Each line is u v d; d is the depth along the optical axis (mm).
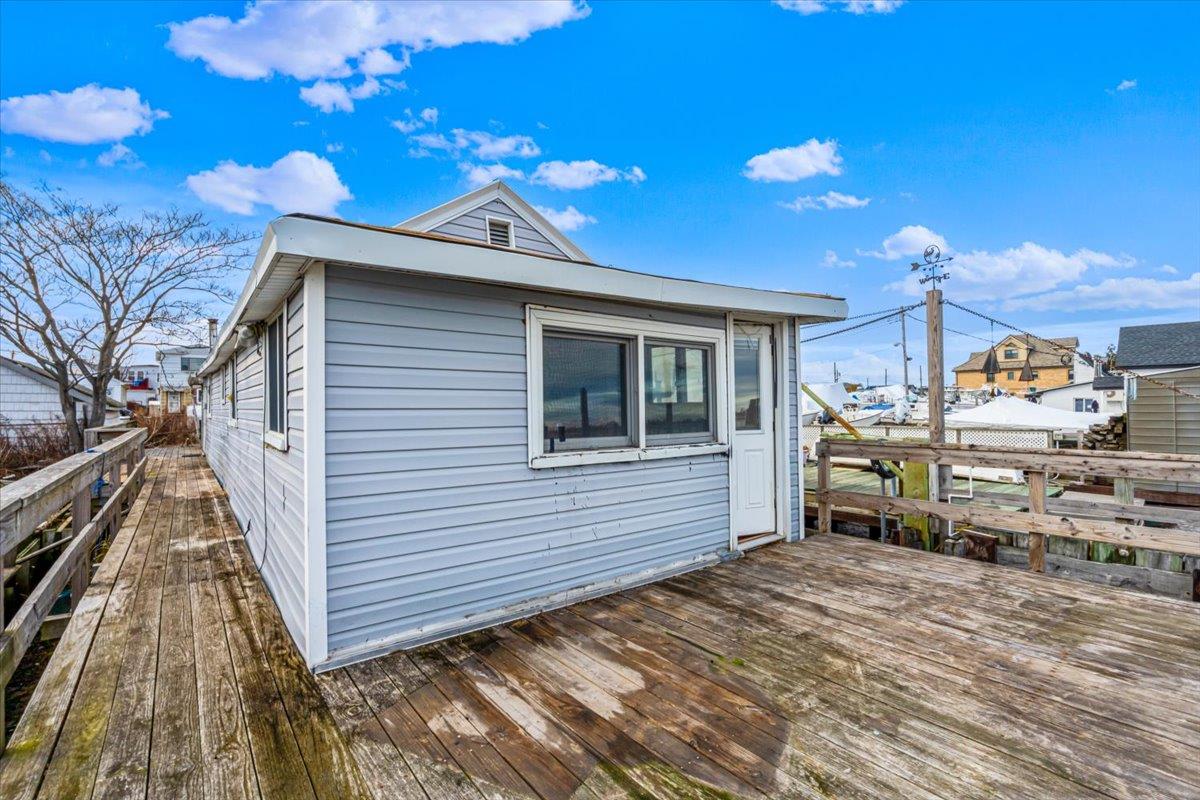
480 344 3184
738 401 4746
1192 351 14594
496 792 1778
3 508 2027
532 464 3373
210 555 4789
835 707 2250
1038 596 3502
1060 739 2012
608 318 3746
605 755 1961
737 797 1738
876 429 12516
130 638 3016
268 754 1980
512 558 3289
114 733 2111
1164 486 6777
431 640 2945
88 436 8555
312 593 2629
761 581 3871
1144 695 2305
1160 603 3361
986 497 5305
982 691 2355
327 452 2678
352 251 2525
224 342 5715
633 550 3867
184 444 18375
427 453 2986
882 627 3047
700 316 4316
